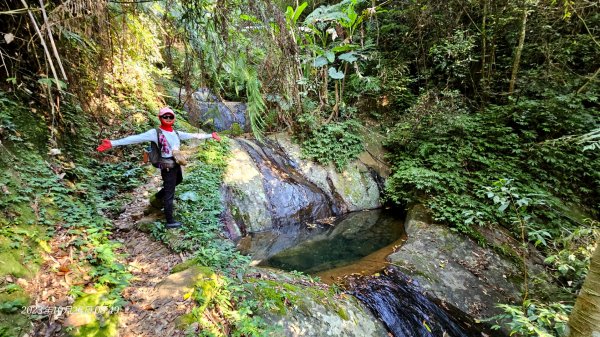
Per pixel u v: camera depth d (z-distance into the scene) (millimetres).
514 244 5461
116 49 4766
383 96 9219
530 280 4832
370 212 7281
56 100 4039
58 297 2236
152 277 2842
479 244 5410
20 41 3404
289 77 3697
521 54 8180
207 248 3508
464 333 3838
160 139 3412
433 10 8383
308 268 4703
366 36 9211
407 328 3719
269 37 3045
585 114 6680
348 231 6262
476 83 8898
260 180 6270
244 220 5582
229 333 2438
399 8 9367
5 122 3240
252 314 2809
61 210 3156
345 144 7762
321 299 3514
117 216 3873
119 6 3396
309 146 7672
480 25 8625
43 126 3822
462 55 8102
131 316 2291
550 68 7500
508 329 3963
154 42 5309
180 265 2996
